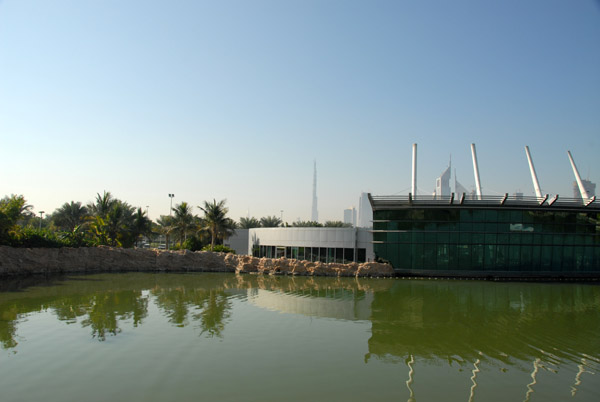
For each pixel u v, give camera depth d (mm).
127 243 58156
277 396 11438
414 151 55969
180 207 62250
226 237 61344
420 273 43844
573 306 26422
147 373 13055
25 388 11797
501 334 18781
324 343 16875
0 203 41938
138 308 23375
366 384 12445
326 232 51250
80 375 12820
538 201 43312
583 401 11352
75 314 21484
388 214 45656
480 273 43031
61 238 47562
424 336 18281
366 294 30547
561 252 43625
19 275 38562
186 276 41875
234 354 15133
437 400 11336
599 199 42500
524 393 11906
